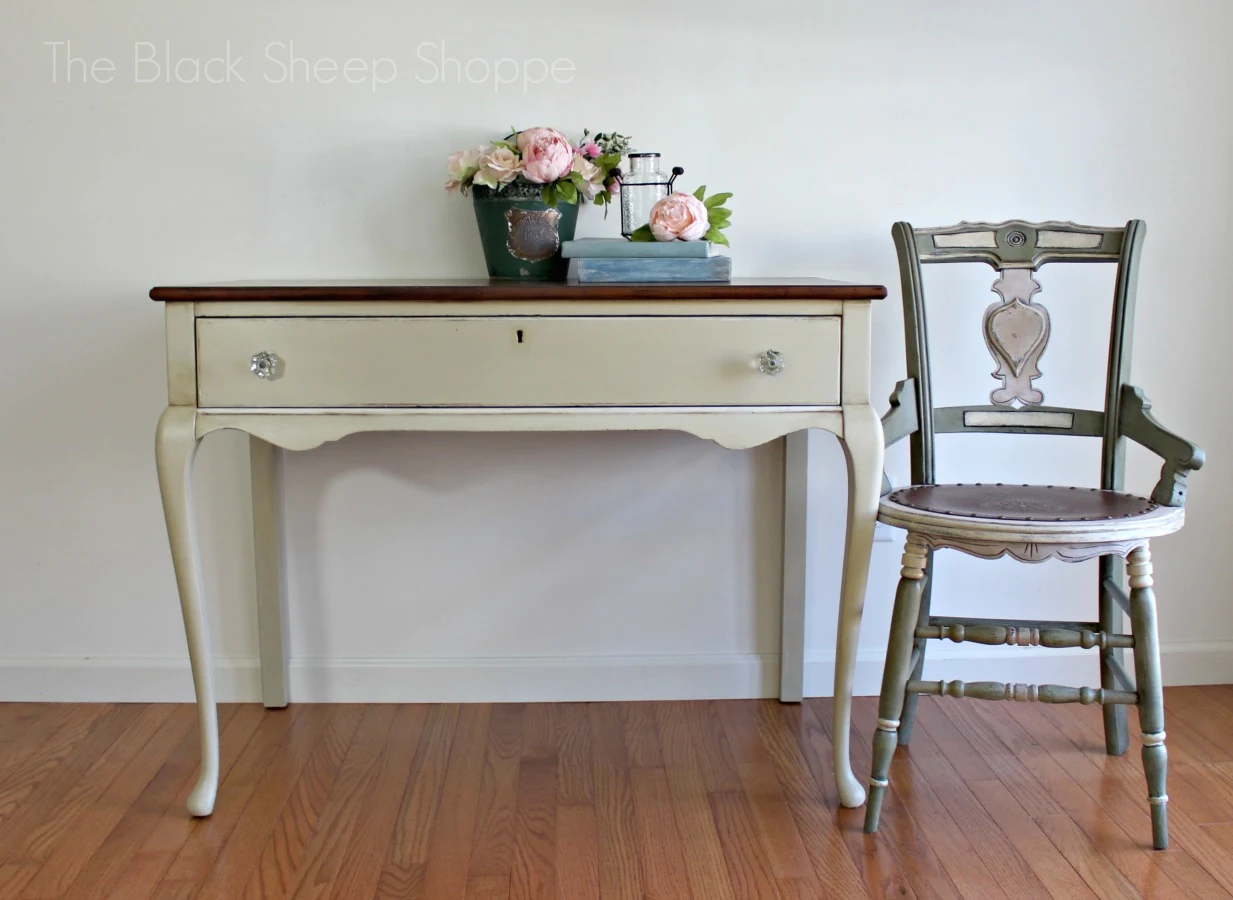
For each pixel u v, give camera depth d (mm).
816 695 2227
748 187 2098
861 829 1691
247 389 1635
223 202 2064
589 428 1636
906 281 1937
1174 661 2240
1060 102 2104
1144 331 2162
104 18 2010
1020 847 1640
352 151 2062
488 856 1617
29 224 2053
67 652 2184
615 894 1523
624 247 1741
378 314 1617
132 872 1577
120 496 2135
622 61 2061
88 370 2096
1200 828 1688
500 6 2039
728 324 1625
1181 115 2113
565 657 2197
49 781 1848
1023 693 1667
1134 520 1604
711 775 1872
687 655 2211
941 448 2189
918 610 1676
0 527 2141
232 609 2174
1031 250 1953
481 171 1878
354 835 1676
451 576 2170
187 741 2008
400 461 2133
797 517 2135
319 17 2031
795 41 2070
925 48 2082
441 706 2172
